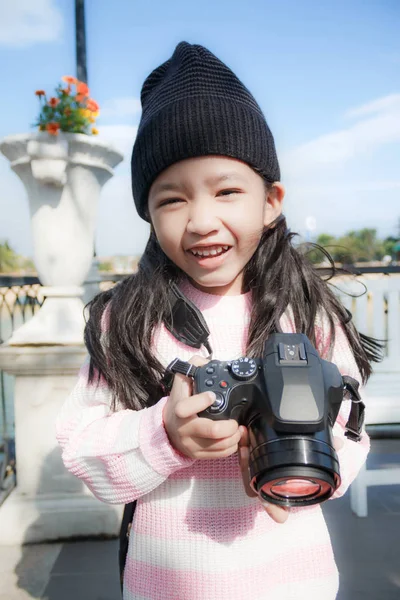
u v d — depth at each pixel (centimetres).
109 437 105
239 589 103
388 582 234
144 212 121
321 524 114
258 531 107
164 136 103
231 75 110
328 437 86
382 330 349
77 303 269
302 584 107
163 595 106
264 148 108
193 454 91
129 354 114
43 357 253
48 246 262
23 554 255
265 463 83
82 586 230
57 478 266
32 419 264
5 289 314
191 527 106
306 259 127
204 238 101
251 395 89
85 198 265
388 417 291
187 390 94
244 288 123
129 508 118
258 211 107
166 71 117
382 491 328
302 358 89
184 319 115
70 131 261
